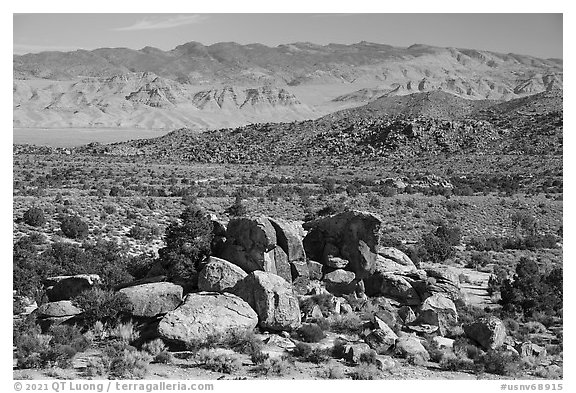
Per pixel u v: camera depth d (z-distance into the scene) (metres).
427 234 73.88
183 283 32.53
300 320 30.77
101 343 29.27
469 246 69.94
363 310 33.62
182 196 94.31
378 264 36.25
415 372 27.53
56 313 31.08
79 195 87.94
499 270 55.12
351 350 28.45
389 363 27.72
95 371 26.05
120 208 80.50
